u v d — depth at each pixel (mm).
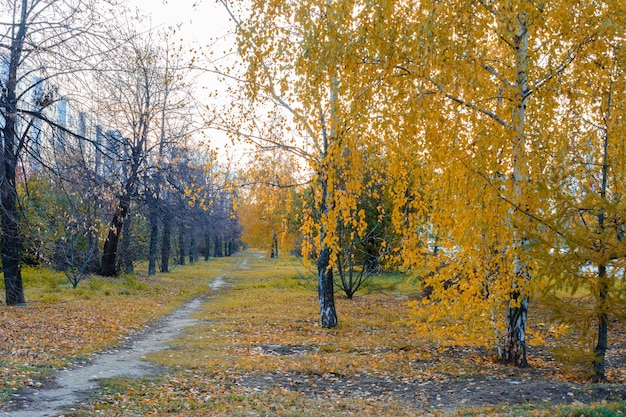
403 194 8867
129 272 29797
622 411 5684
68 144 13070
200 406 7070
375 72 7273
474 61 6746
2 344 9891
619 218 6555
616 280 6664
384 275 26344
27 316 13688
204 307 19906
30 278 22875
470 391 7828
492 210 7746
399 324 15281
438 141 7457
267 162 13258
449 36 6527
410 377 8992
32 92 13078
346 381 8875
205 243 61719
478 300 9133
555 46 7176
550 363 9922
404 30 6832
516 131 7645
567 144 8141
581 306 7379
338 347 11859
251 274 39156
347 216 8977
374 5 6824
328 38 7234
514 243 8180
